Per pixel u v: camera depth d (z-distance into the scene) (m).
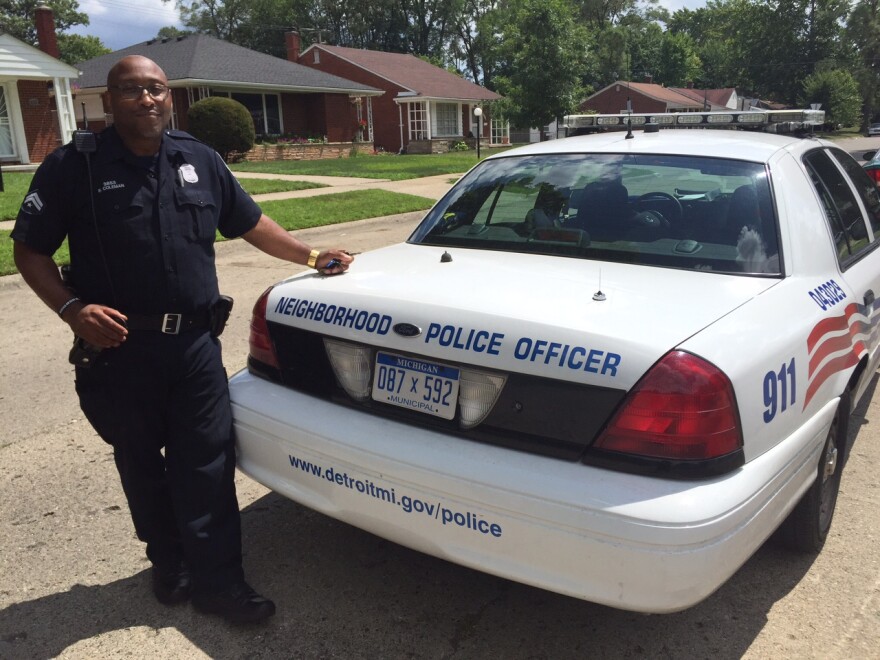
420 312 2.39
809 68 75.62
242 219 2.79
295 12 62.28
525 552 2.14
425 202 14.77
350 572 2.97
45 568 2.98
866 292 3.29
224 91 29.69
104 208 2.37
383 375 2.46
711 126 4.20
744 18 78.75
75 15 53.84
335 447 2.46
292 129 32.59
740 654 2.49
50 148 23.28
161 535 2.75
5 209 12.45
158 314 2.46
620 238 2.95
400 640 2.57
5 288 7.87
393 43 64.06
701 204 2.97
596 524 2.02
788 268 2.75
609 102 56.91
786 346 2.37
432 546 2.32
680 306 2.33
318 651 2.51
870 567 2.96
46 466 3.83
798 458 2.41
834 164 3.77
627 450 2.05
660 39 75.44
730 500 2.03
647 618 2.68
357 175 20.45
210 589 2.66
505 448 2.22
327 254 2.93
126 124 2.37
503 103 33.44
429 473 2.26
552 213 3.18
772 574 2.93
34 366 5.41
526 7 31.64
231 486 2.72
